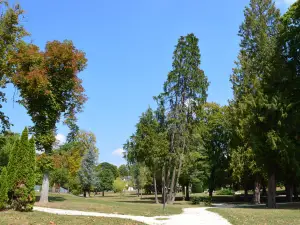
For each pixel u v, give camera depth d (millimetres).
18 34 25250
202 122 39938
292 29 28406
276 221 15023
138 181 61906
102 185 82062
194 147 39469
